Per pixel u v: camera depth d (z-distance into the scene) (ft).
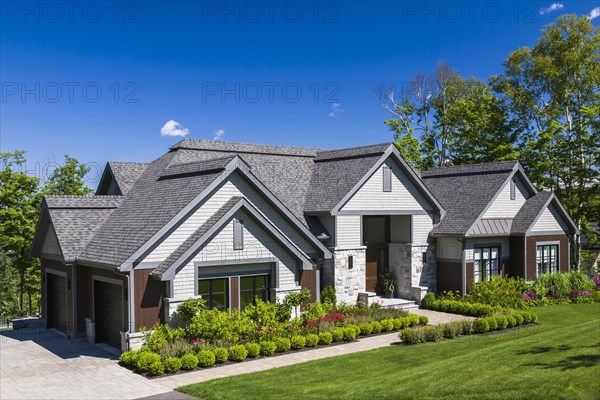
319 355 58.39
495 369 44.52
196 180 70.08
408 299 94.17
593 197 134.00
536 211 101.65
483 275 97.76
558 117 153.69
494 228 97.60
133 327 59.41
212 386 46.21
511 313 77.61
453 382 41.63
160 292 61.46
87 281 70.54
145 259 60.75
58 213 74.59
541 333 64.69
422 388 40.93
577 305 93.50
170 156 89.61
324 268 85.81
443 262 97.09
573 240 142.31
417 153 163.43
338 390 42.88
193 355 53.78
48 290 81.30
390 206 91.40
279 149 101.04
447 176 112.06
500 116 152.56
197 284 62.90
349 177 88.58
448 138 173.58
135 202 76.79
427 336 64.23
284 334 62.39
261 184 70.33
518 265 101.81
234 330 60.23
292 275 71.51
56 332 76.74
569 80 146.10
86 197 78.59
